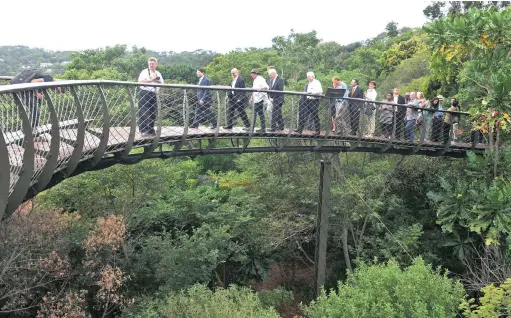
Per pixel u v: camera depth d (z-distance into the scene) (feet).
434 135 36.35
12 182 13.91
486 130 32.63
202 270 38.81
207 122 28.84
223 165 68.08
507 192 31.32
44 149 15.40
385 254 39.99
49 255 32.50
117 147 20.62
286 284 50.03
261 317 29.43
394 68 96.48
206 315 28.86
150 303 34.27
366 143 32.45
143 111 24.38
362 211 41.86
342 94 28.94
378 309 27.30
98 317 38.09
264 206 45.96
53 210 36.45
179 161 60.08
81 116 16.26
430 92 58.65
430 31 32.73
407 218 45.44
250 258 45.14
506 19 29.32
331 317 27.71
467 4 66.13
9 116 13.41
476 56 32.65
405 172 46.11
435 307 26.11
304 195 45.29
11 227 31.63
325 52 115.34
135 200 41.86
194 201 46.70
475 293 36.96
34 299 34.42
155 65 25.27
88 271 35.40
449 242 39.17
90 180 39.60
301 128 29.86
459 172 42.42
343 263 47.44
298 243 45.14
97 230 36.50
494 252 34.78
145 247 40.57
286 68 97.09
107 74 79.15
